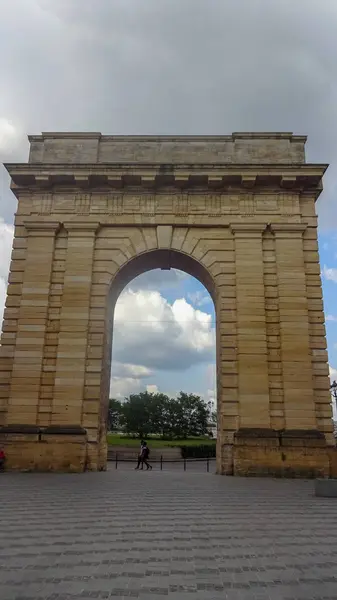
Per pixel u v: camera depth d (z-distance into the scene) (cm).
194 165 2984
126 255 2978
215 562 850
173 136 3184
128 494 1734
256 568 816
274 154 3128
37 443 2586
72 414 2664
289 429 2606
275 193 3042
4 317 2861
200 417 11675
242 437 2583
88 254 2952
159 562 845
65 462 2562
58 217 3031
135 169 3002
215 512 1367
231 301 2875
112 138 3194
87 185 3050
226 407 2698
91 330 2833
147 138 3189
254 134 3156
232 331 2820
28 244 2980
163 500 1595
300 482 2252
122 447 6306
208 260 2958
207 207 3033
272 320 2836
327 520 1255
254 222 2988
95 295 2903
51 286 2923
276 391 2705
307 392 2662
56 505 1452
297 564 843
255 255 2928
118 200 3062
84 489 1855
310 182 3003
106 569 799
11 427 2623
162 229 3002
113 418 12912
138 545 967
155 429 11394
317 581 750
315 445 2547
